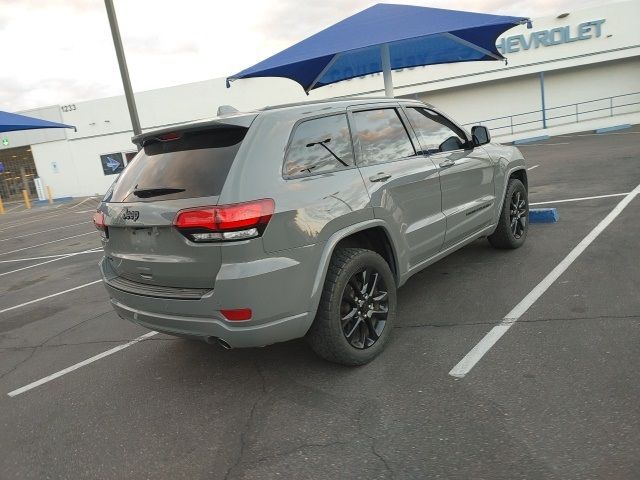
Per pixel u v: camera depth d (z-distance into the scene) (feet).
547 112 94.79
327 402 10.34
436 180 13.79
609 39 87.66
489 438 8.55
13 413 11.82
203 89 97.91
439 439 8.71
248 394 11.12
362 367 11.57
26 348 16.17
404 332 13.06
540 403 9.31
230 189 9.55
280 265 9.73
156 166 11.14
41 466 9.53
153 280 10.82
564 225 21.22
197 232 9.55
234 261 9.46
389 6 22.95
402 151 13.21
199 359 13.35
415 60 28.07
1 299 23.54
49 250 37.27
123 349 14.87
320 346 11.05
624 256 16.40
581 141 65.10
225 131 10.57
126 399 11.72
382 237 12.31
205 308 9.77
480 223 16.12
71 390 12.60
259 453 9.00
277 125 10.59
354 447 8.80
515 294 14.56
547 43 88.74
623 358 10.42
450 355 11.56
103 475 9.02
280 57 21.39
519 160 18.79
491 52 25.09
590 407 8.99
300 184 10.35
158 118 101.50
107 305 19.75
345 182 11.19
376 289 11.94
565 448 8.05
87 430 10.60
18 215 82.58
